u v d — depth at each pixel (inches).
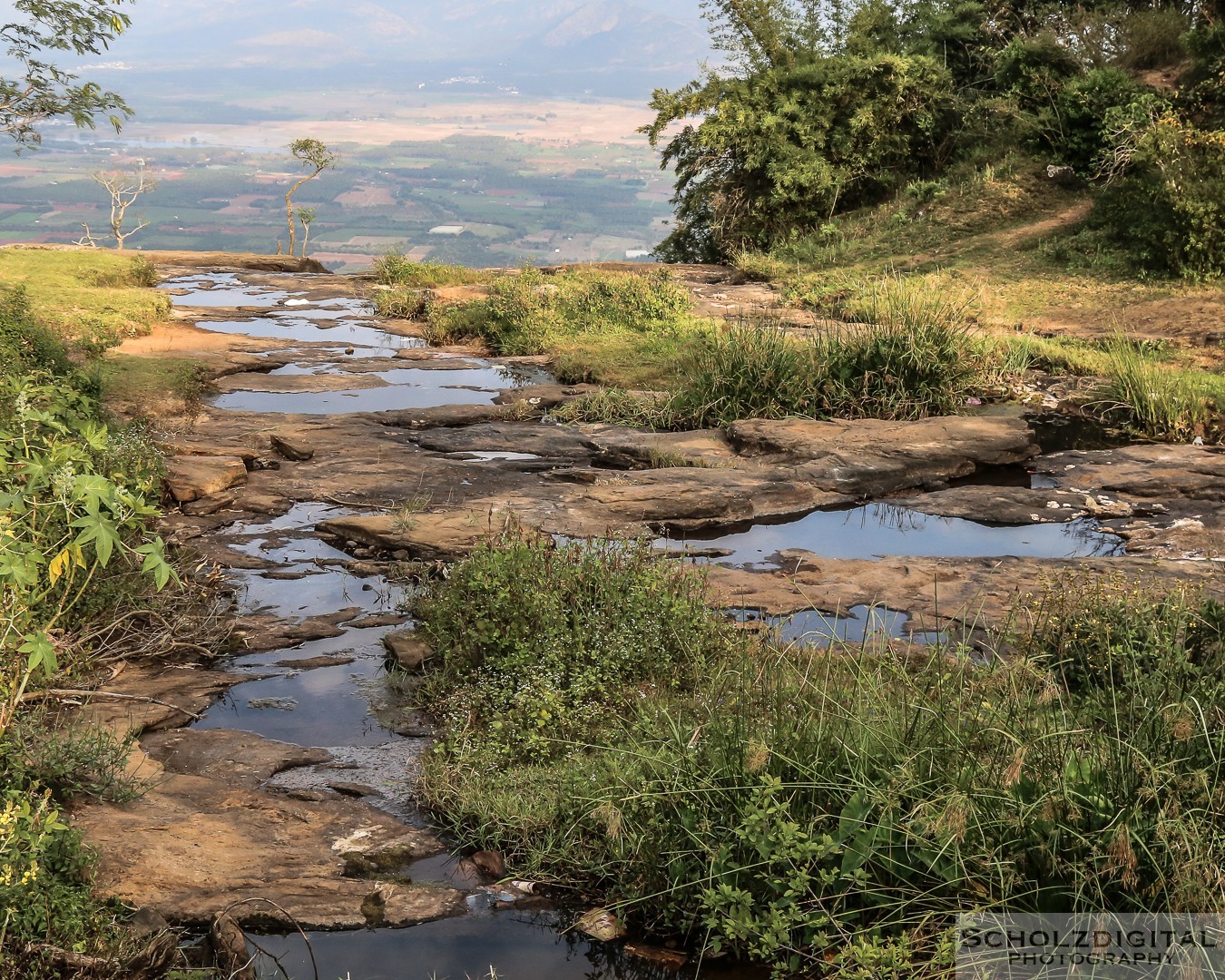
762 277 965.2
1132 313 684.7
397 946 167.0
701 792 178.2
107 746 206.2
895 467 424.2
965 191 988.6
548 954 167.0
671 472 418.6
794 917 159.0
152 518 354.0
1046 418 525.3
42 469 195.5
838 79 1175.6
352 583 321.7
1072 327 674.2
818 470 418.9
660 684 243.9
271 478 412.8
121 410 487.8
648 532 330.6
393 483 408.2
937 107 1154.0
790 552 349.1
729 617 288.7
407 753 228.7
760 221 1165.7
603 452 460.1
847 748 175.9
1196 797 159.9
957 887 159.3
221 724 240.5
